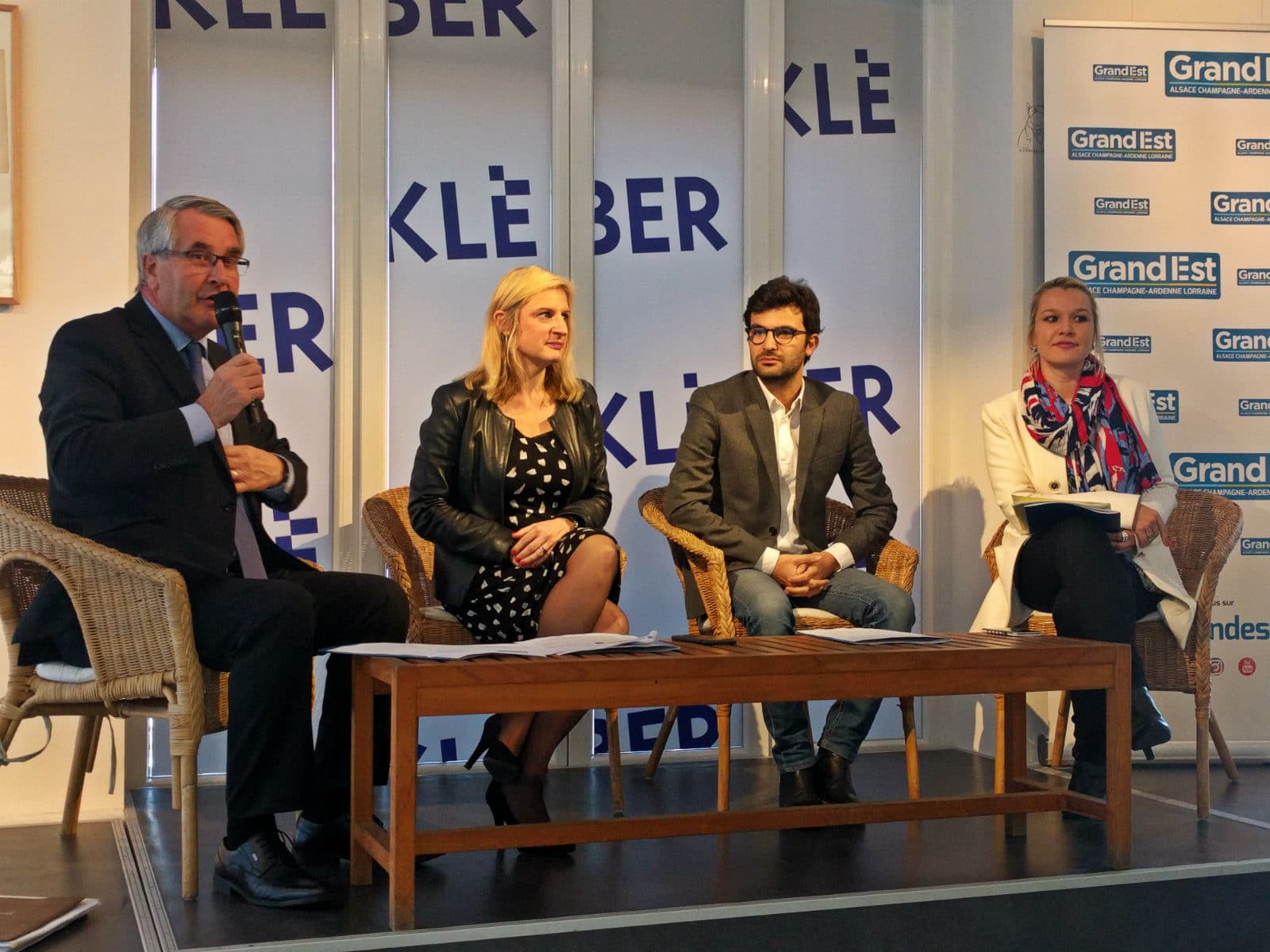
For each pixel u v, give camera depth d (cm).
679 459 325
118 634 221
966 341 405
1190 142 379
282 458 256
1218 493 373
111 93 305
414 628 296
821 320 402
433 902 214
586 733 374
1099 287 376
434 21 375
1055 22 375
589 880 231
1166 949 232
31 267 298
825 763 295
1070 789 300
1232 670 374
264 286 361
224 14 358
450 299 375
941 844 261
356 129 364
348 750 240
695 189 395
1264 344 380
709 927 205
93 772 295
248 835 213
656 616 390
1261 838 266
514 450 282
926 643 240
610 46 390
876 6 410
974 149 402
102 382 226
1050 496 309
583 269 382
